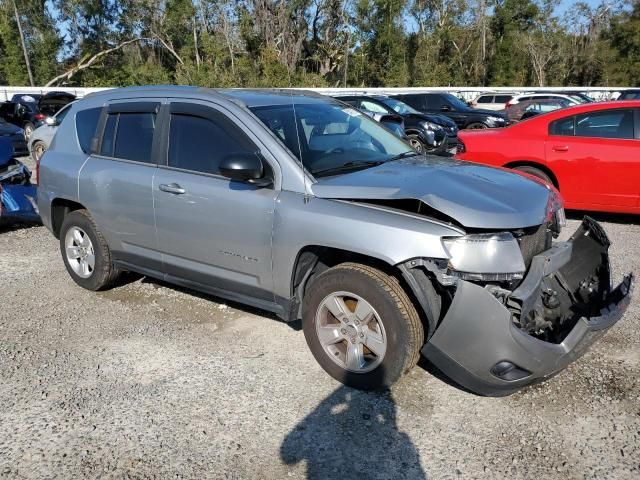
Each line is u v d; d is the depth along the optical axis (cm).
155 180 434
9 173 747
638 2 5350
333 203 349
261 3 4116
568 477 282
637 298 493
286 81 3750
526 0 5384
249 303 407
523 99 2673
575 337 311
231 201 387
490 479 281
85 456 302
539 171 753
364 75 5097
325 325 365
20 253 661
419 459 296
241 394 355
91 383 370
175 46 5019
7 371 386
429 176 360
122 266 492
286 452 303
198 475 288
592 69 5509
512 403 342
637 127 700
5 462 298
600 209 727
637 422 322
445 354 320
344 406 342
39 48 4519
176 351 411
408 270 322
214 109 411
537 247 336
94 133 498
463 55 5562
